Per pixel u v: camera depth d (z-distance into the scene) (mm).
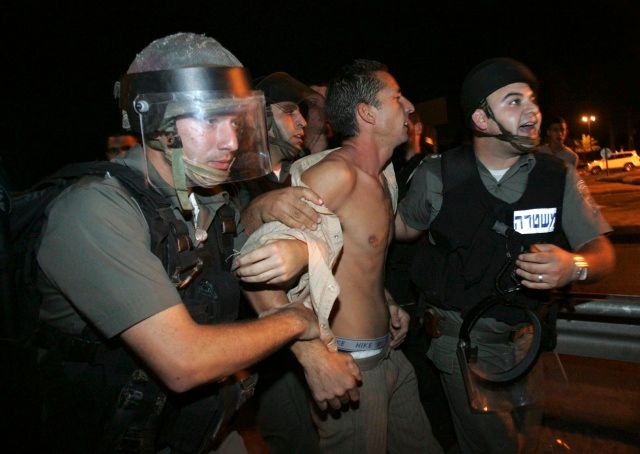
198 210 1509
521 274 1845
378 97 1983
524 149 1943
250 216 1805
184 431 1466
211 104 1277
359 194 1969
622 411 2869
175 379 1179
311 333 1538
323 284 1578
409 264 2676
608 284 6938
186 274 1355
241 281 1680
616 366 3498
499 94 1942
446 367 2225
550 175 1995
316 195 1701
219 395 1492
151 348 1177
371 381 2020
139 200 1288
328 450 2062
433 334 2248
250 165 1442
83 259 1162
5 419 1282
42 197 1260
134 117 1316
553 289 2025
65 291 1188
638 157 36344
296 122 2455
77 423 1311
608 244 1961
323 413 2039
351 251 1973
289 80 2502
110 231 1183
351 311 1980
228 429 1726
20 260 1265
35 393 1304
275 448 2652
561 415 2861
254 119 1409
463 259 2080
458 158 2121
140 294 1171
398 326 2229
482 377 2006
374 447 2021
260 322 1362
